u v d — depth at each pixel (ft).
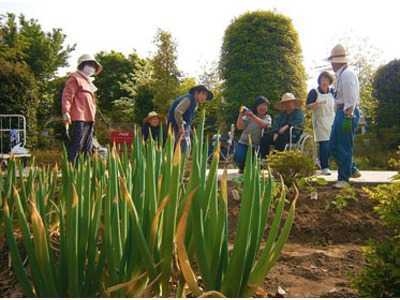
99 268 7.59
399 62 66.44
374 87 67.92
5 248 12.01
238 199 19.42
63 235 7.45
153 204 7.84
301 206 18.81
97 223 7.59
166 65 90.22
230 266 7.33
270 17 58.23
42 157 32.09
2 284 10.35
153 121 28.76
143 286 7.57
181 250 7.09
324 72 26.37
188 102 21.47
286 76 58.34
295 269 12.51
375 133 66.95
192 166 7.57
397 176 10.05
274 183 18.04
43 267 7.19
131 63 136.05
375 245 9.62
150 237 7.49
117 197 7.50
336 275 12.17
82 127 22.59
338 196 18.65
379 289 9.17
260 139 26.40
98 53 140.46
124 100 113.60
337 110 22.17
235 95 58.18
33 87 60.39
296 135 25.79
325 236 16.92
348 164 21.84
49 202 11.60
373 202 19.08
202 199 7.62
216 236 7.43
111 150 9.02
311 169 19.93
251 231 7.45
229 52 59.41
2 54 77.56
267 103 26.99
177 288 7.97
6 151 45.83
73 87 22.41
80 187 8.29
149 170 7.87
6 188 11.80
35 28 124.67
